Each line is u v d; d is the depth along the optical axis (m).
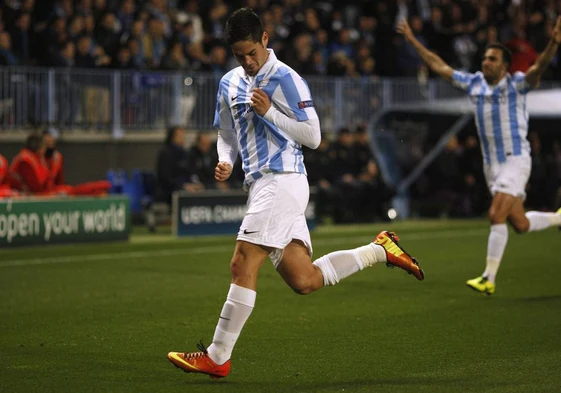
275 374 20.16
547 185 65.12
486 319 26.55
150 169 60.62
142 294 31.12
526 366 20.69
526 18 79.19
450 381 19.36
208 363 19.06
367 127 63.28
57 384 19.19
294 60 63.72
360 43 68.94
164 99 59.69
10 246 43.03
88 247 45.00
